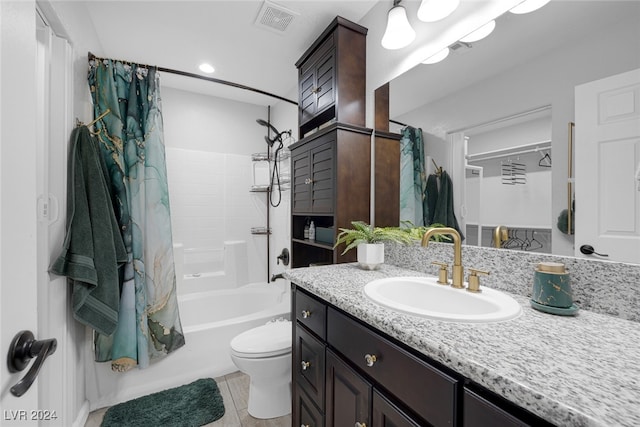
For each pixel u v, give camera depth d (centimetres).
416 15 140
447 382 58
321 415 103
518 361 52
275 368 155
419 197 139
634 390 43
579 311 78
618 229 75
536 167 94
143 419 156
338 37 164
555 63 89
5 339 43
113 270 150
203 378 197
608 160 77
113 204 174
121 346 172
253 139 320
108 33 189
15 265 46
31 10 51
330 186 164
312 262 220
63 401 135
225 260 298
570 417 39
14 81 46
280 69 239
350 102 166
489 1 108
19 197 47
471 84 115
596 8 80
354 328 86
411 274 127
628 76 74
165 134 276
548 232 89
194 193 288
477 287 94
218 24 181
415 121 141
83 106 168
